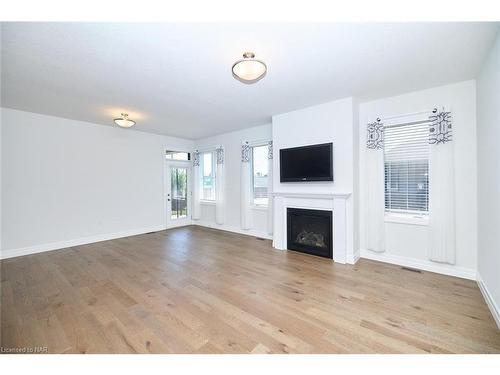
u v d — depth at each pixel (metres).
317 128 3.74
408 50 2.20
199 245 4.50
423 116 3.15
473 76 2.74
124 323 1.99
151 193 5.83
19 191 3.94
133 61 2.38
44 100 3.47
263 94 3.28
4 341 1.76
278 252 4.02
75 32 1.90
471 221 2.84
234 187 5.71
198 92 3.20
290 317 2.07
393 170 3.48
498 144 2.01
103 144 4.97
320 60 2.38
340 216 3.48
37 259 3.71
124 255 3.89
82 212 4.66
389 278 2.89
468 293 2.49
